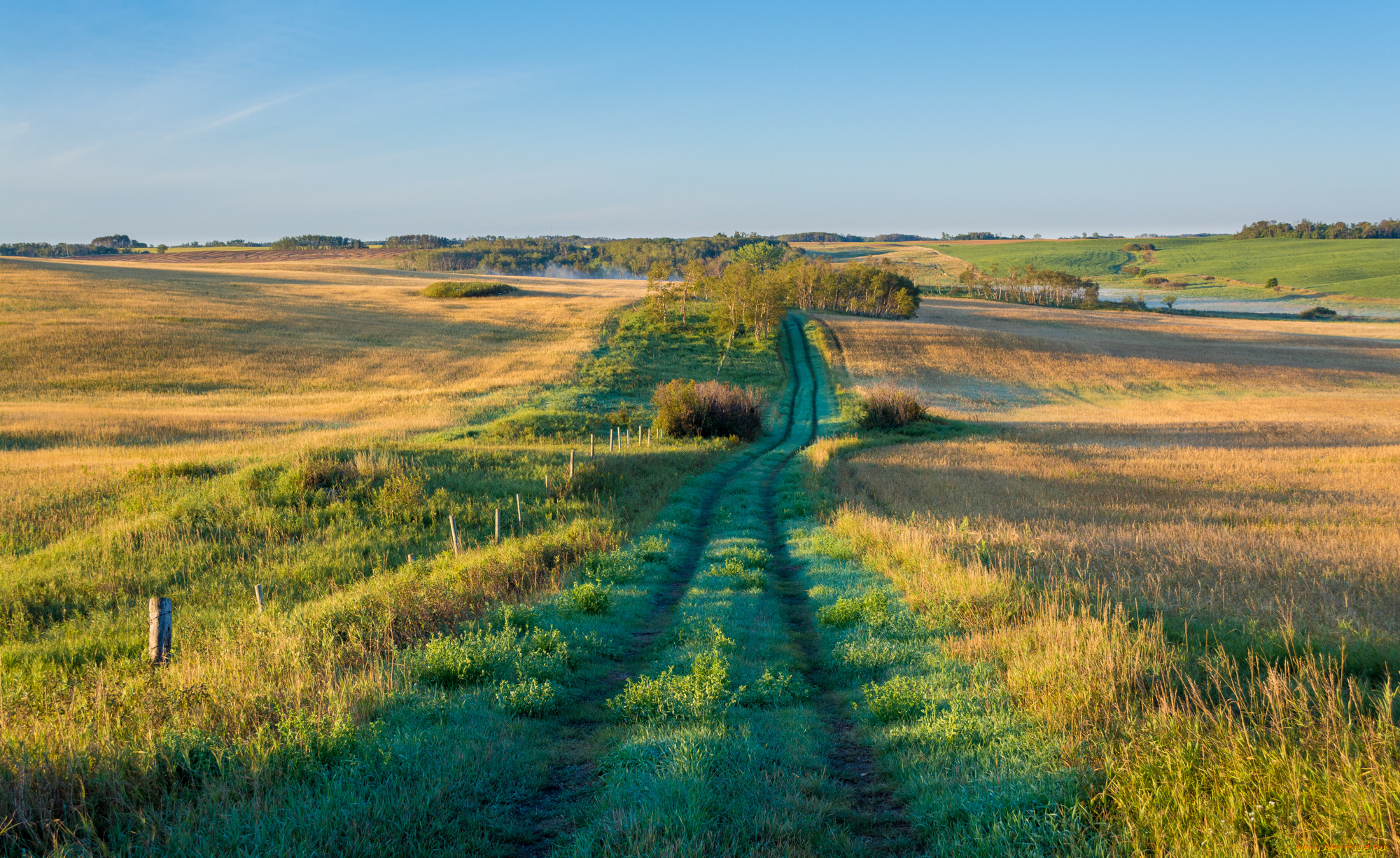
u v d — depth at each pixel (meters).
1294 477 29.20
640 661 10.17
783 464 37.53
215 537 17.70
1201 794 4.97
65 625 12.67
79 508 19.80
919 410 50.34
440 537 18.69
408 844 4.82
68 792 5.20
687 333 89.00
